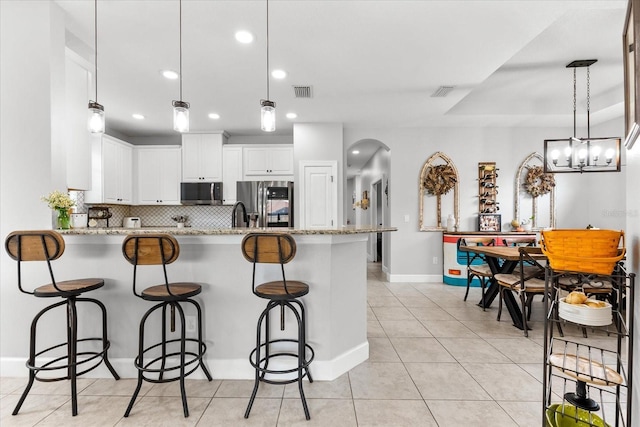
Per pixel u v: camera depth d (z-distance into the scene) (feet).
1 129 6.95
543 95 14.34
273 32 8.07
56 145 7.06
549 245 4.90
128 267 7.12
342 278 7.40
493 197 16.71
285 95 12.28
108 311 7.11
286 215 15.98
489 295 11.98
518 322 10.09
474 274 12.92
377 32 8.09
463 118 15.37
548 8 7.16
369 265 23.25
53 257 5.78
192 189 16.42
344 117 15.10
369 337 9.36
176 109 7.42
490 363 7.71
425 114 14.70
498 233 15.34
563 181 16.75
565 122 15.99
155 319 7.11
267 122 7.65
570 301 4.72
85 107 8.29
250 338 7.10
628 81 4.19
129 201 16.46
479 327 10.15
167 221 18.10
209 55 9.19
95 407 5.98
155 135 18.11
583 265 4.63
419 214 16.94
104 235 6.99
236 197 16.58
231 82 11.03
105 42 8.48
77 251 7.09
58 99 7.12
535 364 7.66
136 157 16.90
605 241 4.48
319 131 16.07
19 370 7.03
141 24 7.70
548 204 16.75
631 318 4.35
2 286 7.04
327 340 7.04
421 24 7.76
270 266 7.08
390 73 10.43
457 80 10.99
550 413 4.65
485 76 10.68
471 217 16.92
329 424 5.51
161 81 10.90
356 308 7.80
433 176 16.71
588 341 8.94
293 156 16.61
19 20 6.93
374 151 22.74
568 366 4.62
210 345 7.11
